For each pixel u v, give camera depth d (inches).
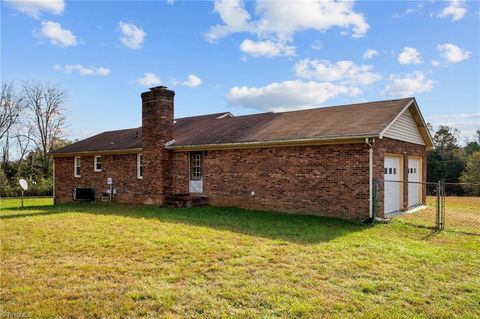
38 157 1453.0
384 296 187.8
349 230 373.1
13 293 186.9
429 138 638.5
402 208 540.7
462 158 1322.6
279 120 613.6
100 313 163.0
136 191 697.6
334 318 160.2
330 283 205.8
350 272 226.5
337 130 462.6
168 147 629.3
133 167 704.4
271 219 445.7
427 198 810.2
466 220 459.2
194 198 589.3
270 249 283.0
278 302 176.6
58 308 167.6
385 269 233.8
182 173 634.2
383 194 462.6
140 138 754.8
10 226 399.2
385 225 400.8
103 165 762.2
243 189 558.9
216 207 577.0
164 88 634.2
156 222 420.5
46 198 1067.3
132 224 406.6
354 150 448.5
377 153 451.2
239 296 183.6
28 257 261.9
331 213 466.3
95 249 284.8
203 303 175.0
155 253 270.1
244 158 558.3
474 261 257.0
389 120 456.8
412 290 197.2
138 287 195.9
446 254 275.3
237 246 293.0
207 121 778.2
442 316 165.3
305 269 231.1
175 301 177.0
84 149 802.2
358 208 442.9
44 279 209.5
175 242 306.8
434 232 366.3
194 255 264.5
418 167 639.8
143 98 653.3
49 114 1488.7
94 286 197.3
